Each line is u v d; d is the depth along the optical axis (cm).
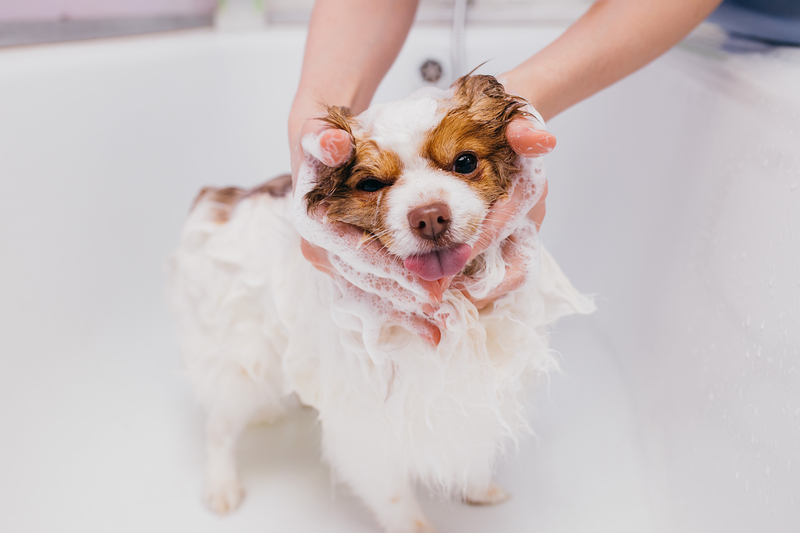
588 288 173
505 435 104
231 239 115
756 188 103
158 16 199
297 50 198
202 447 145
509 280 81
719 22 151
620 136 167
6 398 130
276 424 152
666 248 137
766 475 82
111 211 168
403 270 72
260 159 204
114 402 154
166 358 170
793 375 79
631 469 134
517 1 208
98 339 164
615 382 155
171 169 186
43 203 145
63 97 152
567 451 140
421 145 67
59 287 150
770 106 105
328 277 85
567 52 98
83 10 176
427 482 112
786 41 141
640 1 103
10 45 158
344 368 90
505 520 126
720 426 100
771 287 91
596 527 123
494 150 70
